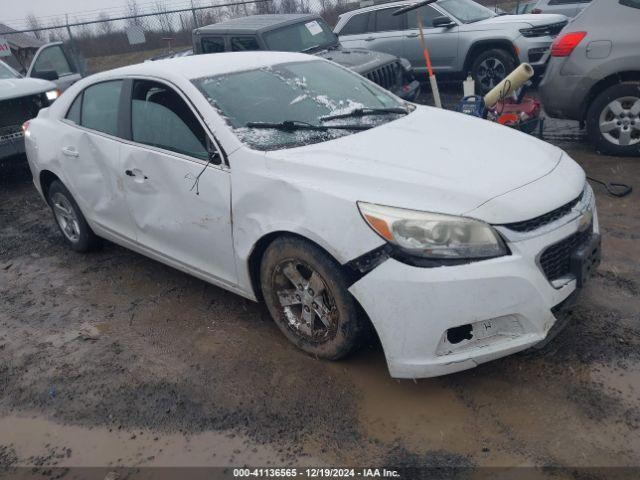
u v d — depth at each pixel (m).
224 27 9.07
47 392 3.37
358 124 3.71
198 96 3.61
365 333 3.04
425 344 2.73
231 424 2.95
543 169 3.11
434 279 2.65
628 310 3.50
